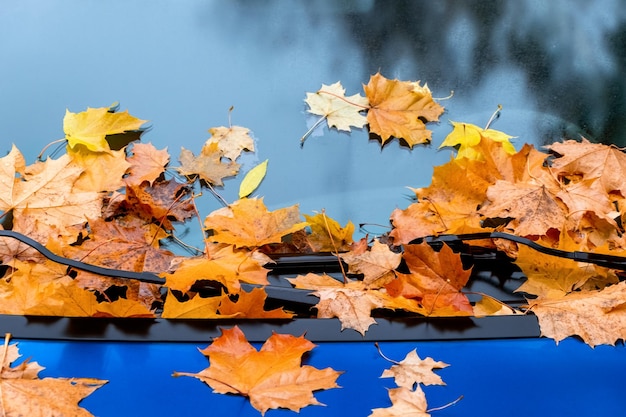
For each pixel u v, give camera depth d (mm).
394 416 1629
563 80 2025
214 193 1929
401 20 2080
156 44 2049
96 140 1967
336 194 1912
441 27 2076
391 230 1881
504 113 1996
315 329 1706
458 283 1797
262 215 1872
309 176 1923
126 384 1651
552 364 1668
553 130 1986
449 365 1667
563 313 1720
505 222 1942
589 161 1964
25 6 2086
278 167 1932
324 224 1884
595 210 1920
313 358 1680
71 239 1906
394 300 1770
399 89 1998
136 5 2088
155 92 2004
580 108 2000
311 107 1986
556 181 1952
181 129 1977
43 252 1792
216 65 2025
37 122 1979
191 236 1896
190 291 1814
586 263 1849
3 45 2041
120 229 1881
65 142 1970
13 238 1872
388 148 1955
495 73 2033
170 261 1862
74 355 1676
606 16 2082
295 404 1639
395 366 1669
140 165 1948
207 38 2055
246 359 1675
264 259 1833
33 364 1668
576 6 2092
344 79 2020
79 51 2039
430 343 1688
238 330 1697
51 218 1917
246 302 1741
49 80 2010
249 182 1918
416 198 1913
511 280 1831
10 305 1774
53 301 1727
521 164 1948
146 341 1688
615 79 2021
